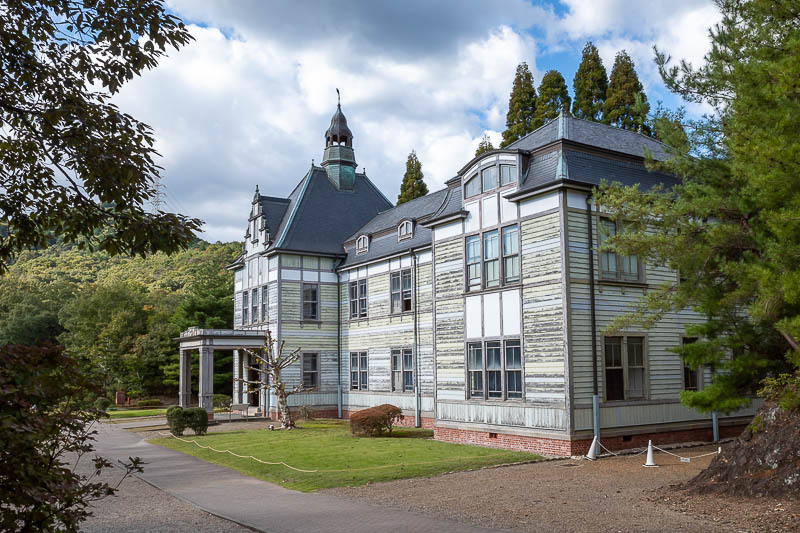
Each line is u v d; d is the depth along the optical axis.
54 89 7.41
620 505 11.12
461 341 21.84
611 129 22.94
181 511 12.04
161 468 17.83
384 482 14.34
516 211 19.95
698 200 12.55
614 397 18.72
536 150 19.86
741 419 21.55
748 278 11.51
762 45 11.48
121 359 48.69
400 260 30.42
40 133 7.70
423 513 10.96
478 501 11.85
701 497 11.34
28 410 5.66
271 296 34.31
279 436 24.44
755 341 13.53
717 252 12.94
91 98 7.81
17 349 5.88
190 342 33.28
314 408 33.72
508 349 19.97
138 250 7.65
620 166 20.27
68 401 6.29
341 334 34.88
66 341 52.47
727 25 12.45
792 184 10.12
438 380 22.78
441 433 22.45
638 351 19.50
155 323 52.06
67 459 19.84
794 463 10.77
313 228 35.72
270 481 15.25
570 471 15.20
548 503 11.46
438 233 23.30
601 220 19.09
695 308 13.38
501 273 20.33
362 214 38.44
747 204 12.15
